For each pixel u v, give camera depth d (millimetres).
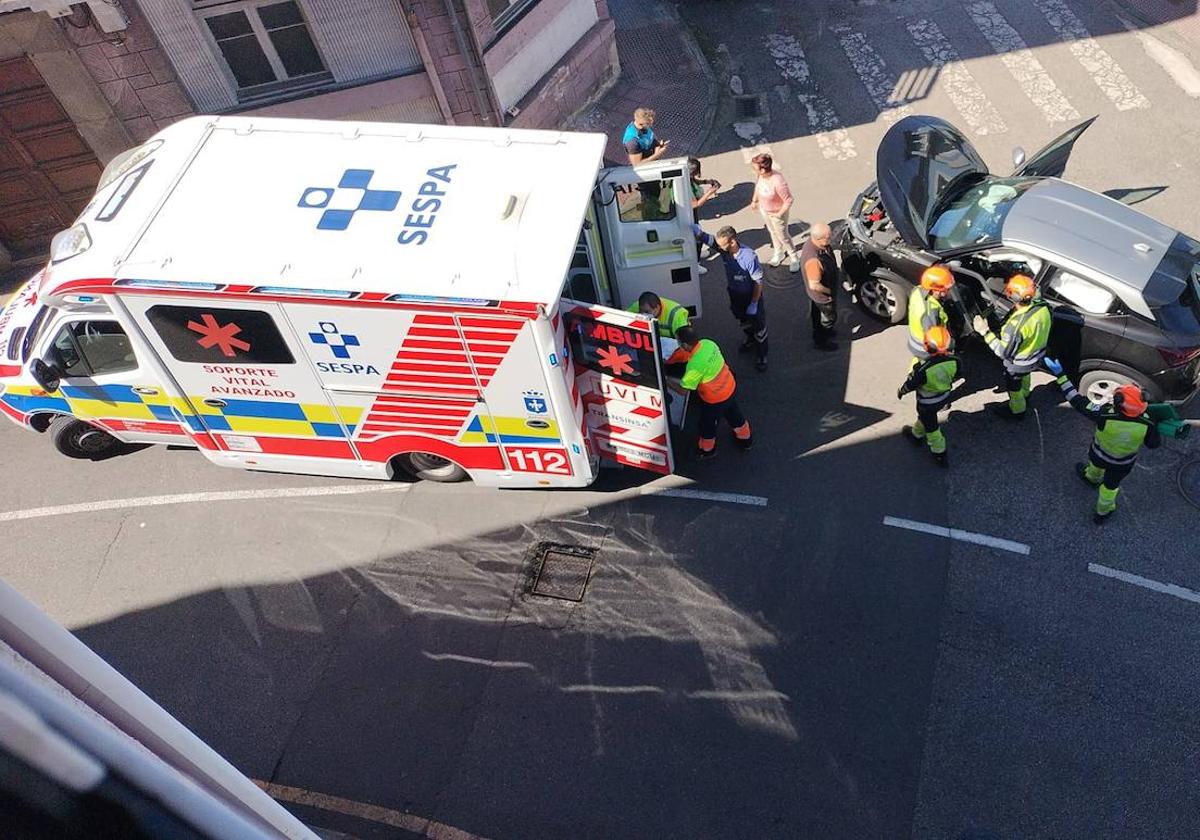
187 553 8531
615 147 12891
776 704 6926
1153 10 13703
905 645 7160
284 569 8297
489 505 8609
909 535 7871
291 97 11117
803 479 8414
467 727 7062
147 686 7582
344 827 6609
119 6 9844
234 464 8758
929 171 9234
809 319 9984
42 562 8602
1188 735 6477
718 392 7832
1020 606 7309
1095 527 7738
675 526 8203
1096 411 7102
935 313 7480
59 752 1032
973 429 8625
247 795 1618
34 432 9406
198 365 7641
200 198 7434
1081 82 12656
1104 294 7961
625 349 7180
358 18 10664
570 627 7582
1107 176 11141
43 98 10586
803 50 14102
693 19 15188
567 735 6926
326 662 7586
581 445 7793
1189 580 7328
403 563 8219
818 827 6270
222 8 10258
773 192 9852
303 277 6797
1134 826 6090
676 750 6746
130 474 9297
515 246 6840
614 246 8820
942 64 13367
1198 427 8320
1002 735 6598
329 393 7660
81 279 7027
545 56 12633
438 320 6797
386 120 11688
